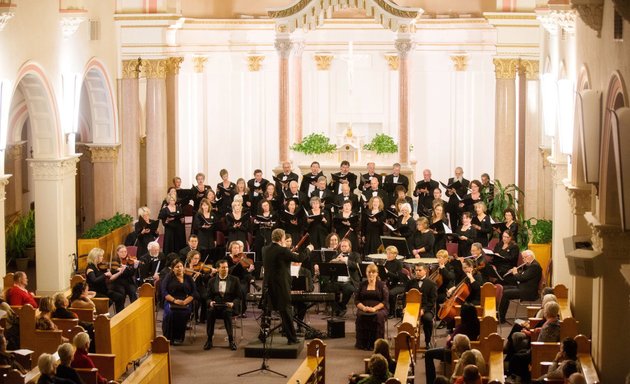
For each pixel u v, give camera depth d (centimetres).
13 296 2395
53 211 2997
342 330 2619
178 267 2584
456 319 2378
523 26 3356
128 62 3447
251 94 3912
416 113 3900
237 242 2680
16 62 2708
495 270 2670
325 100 3912
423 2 3869
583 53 2253
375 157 3647
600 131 1984
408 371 2022
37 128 2972
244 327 2727
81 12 2986
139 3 3422
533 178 3400
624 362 2050
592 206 2303
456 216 3366
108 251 3219
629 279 1633
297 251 2795
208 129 3922
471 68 3869
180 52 3791
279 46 3622
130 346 2338
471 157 3897
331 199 3253
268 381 2298
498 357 2086
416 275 2555
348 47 3888
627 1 1559
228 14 3878
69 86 3031
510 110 3400
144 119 3975
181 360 2455
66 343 1861
